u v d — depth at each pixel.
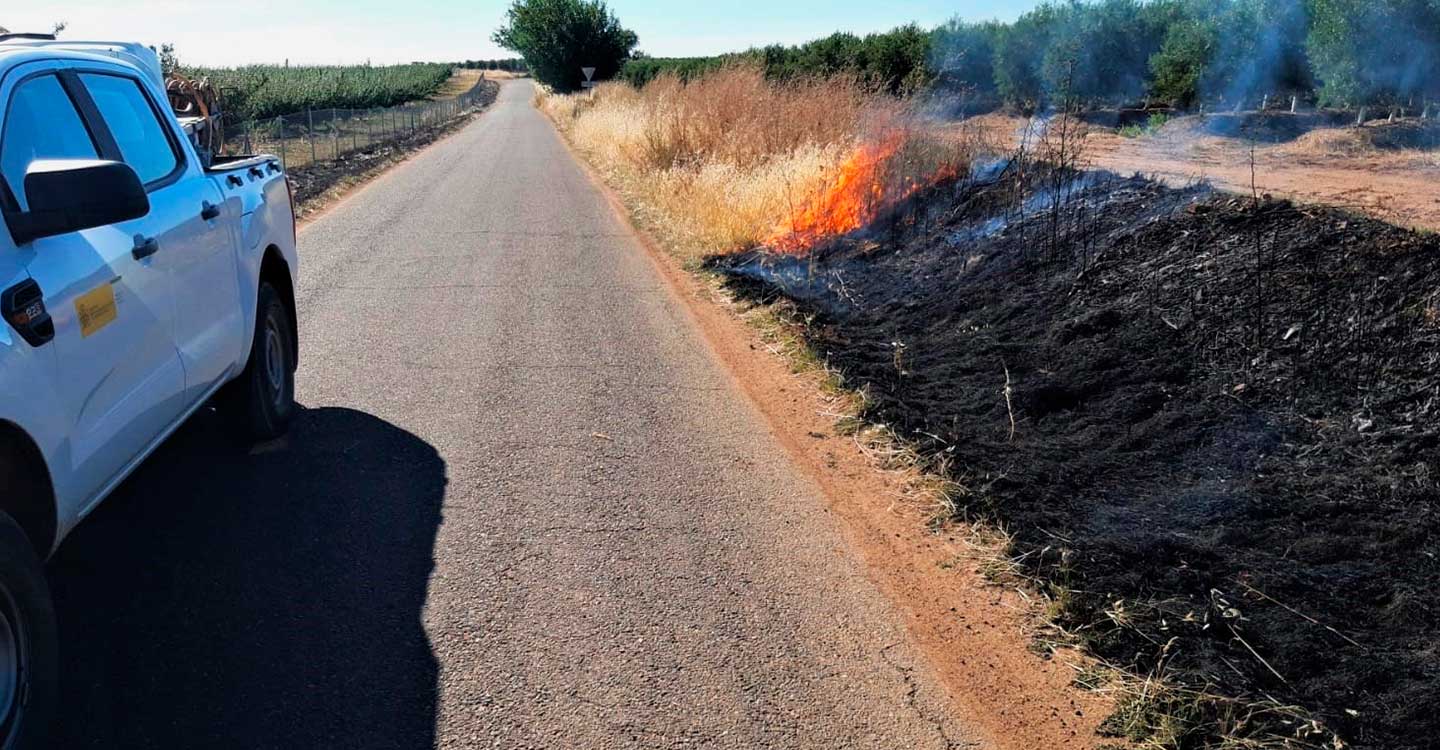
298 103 46.97
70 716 3.04
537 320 8.36
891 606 3.91
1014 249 8.40
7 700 2.60
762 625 3.74
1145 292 6.79
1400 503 4.34
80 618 3.58
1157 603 3.82
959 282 8.35
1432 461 4.53
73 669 3.28
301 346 7.32
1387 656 3.45
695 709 3.23
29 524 2.96
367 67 99.19
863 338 7.78
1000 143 11.75
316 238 12.59
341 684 3.27
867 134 12.74
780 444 5.62
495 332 7.91
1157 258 7.13
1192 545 4.22
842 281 9.41
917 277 8.89
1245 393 5.43
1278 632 3.62
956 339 7.28
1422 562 3.96
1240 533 4.30
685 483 5.03
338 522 4.43
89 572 3.90
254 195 5.20
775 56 29.88
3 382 2.63
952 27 26.78
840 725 3.19
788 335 7.89
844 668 3.49
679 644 3.59
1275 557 4.12
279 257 5.44
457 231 13.31
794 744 3.09
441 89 101.62
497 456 5.29
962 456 5.25
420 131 41.59
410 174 22.34
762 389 6.64
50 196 2.83
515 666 3.42
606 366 7.06
